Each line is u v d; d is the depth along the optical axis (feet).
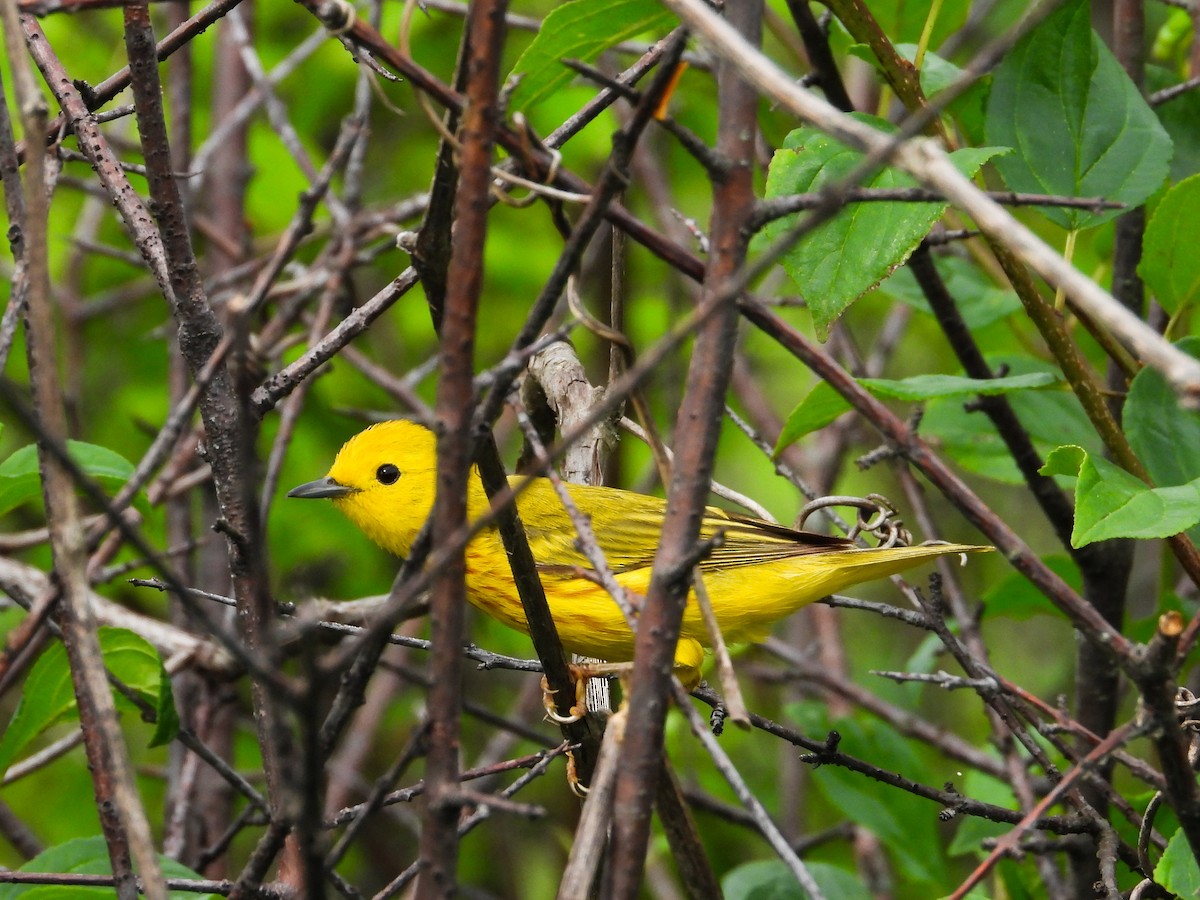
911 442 17.94
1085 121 27.58
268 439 52.60
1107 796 25.71
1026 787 31.14
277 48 57.16
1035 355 36.24
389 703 51.08
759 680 48.08
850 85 53.21
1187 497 21.22
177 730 25.32
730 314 16.80
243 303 16.35
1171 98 32.65
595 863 16.84
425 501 37.09
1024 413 33.78
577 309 19.25
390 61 17.03
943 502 57.77
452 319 15.92
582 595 34.42
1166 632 16.56
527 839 51.93
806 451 52.80
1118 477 21.81
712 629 17.78
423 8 22.15
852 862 47.73
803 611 53.42
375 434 37.86
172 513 42.68
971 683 23.75
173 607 41.93
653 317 56.34
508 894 48.96
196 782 38.83
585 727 22.72
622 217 18.06
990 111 27.86
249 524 15.71
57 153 23.95
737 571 33.47
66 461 14.73
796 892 35.27
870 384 24.94
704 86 51.65
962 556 30.91
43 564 46.29
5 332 22.27
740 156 16.89
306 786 15.01
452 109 17.20
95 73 53.83
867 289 22.17
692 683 33.83
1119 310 14.38
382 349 58.29
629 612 18.47
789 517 57.52
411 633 48.98
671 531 16.84
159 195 21.36
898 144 14.64
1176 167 33.17
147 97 20.92
